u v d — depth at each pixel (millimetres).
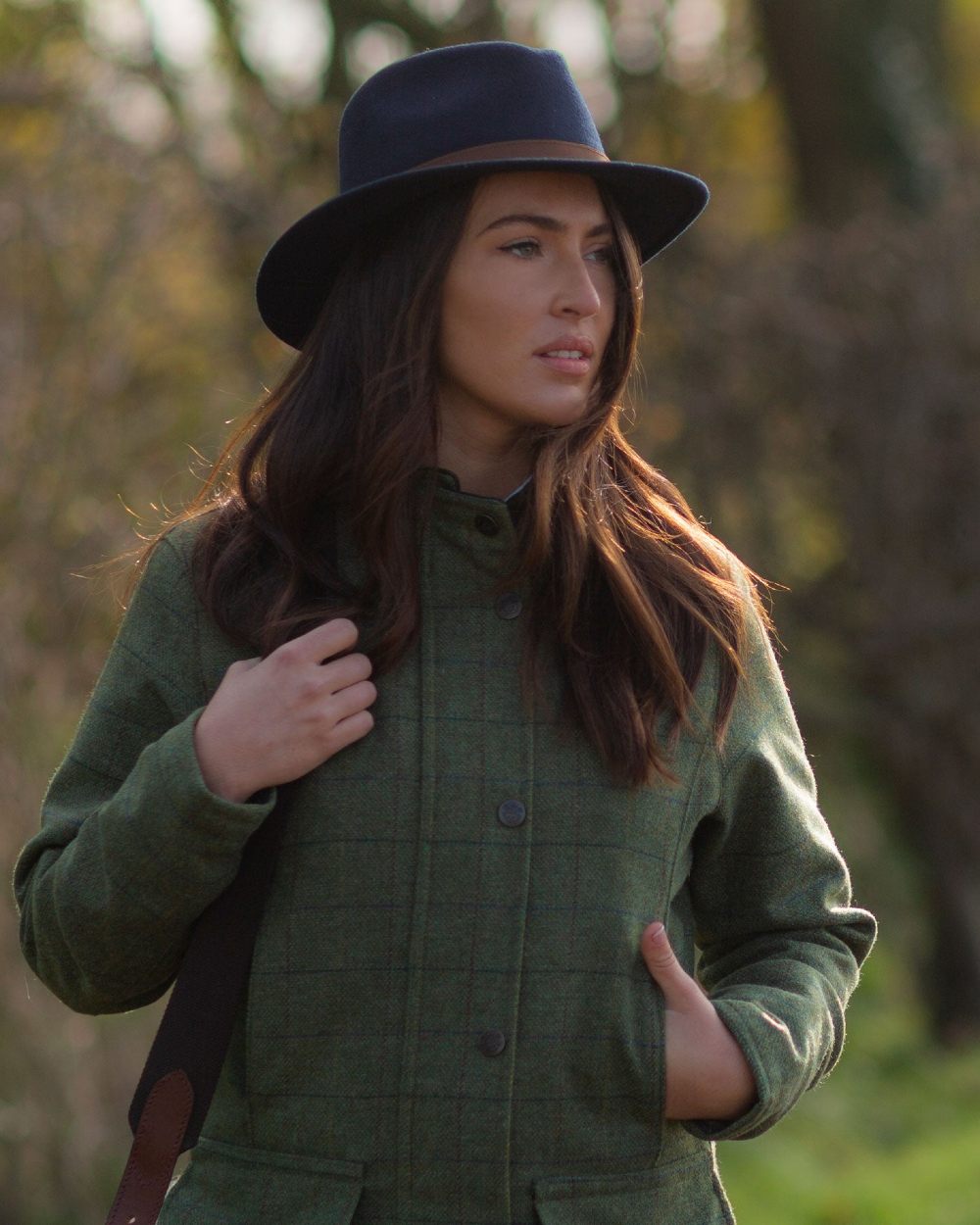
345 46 14531
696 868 3574
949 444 14430
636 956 3250
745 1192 11219
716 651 3490
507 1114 3127
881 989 16359
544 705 3305
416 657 3322
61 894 3248
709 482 14398
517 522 3436
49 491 10070
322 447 3430
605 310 3455
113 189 10758
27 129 10680
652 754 3271
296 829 3236
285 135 13289
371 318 3451
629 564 3447
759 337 14375
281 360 11656
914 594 14430
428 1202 3133
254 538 3471
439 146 3408
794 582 14766
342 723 3199
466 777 3234
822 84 18094
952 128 18297
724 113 19172
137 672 3455
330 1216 3115
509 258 3344
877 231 14781
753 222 19844
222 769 3160
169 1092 3176
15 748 9492
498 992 3158
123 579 4246
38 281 10336
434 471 3369
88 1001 3393
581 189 3381
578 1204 3158
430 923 3172
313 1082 3174
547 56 3498
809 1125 12930
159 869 3145
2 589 9672
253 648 3387
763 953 3568
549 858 3225
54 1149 9398
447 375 3447
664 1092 3207
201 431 11172
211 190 11539
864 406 14430
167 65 11664
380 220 3463
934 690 14562
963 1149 11211
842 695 14828
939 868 15281
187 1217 3242
